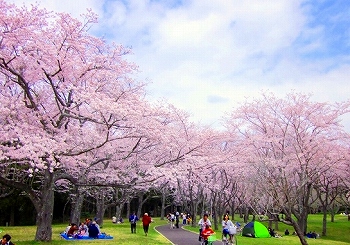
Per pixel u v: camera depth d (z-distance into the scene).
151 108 14.20
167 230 26.20
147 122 13.84
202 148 18.70
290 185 17.73
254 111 20.30
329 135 19.77
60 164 13.84
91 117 13.34
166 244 16.09
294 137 19.08
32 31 12.00
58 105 13.70
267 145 20.62
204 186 28.94
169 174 14.86
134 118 13.14
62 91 13.91
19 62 12.77
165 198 47.28
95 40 15.29
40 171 15.69
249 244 18.19
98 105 12.21
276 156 19.97
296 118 18.88
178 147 16.25
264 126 20.36
